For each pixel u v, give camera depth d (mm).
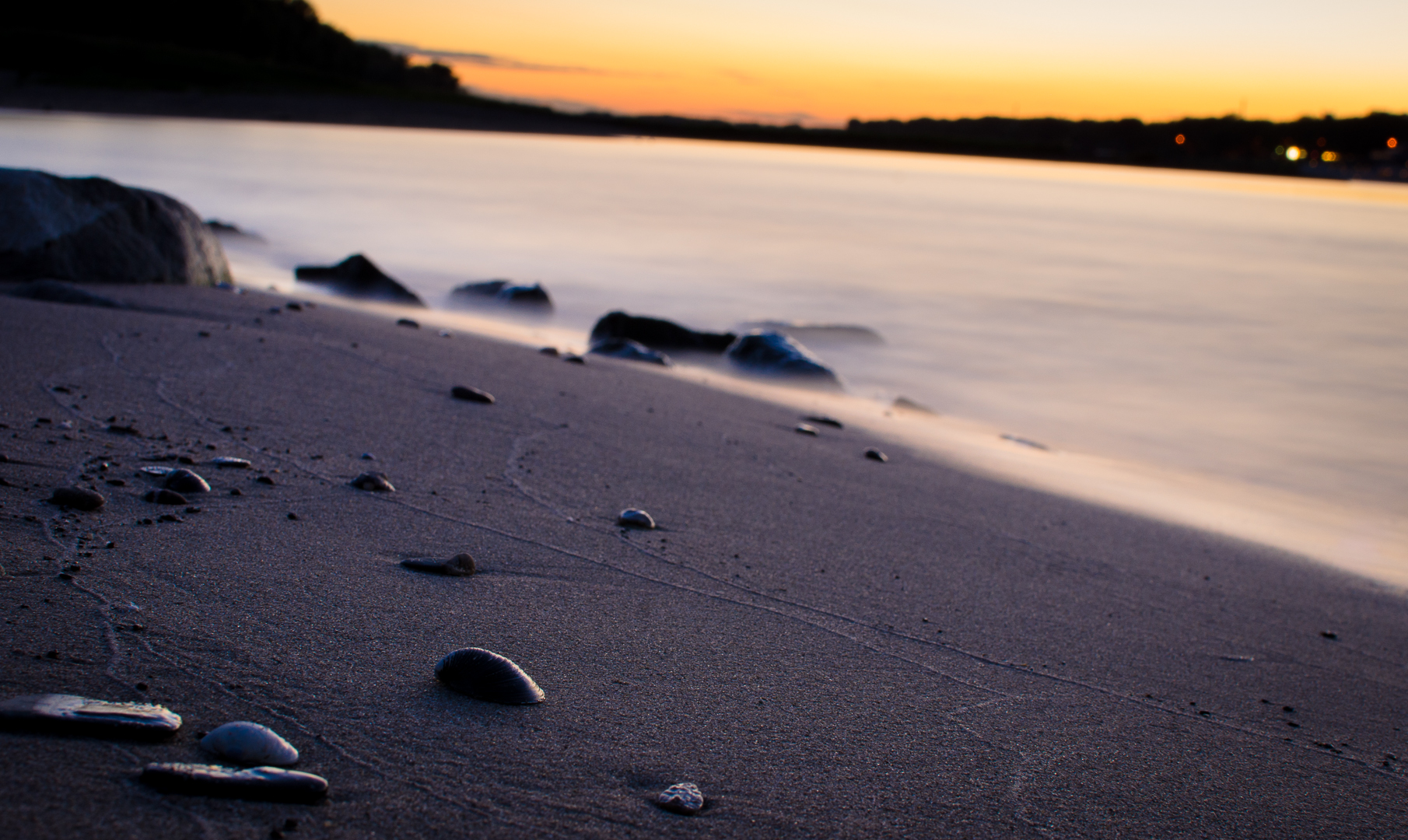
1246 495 1606
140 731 594
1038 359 2918
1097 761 696
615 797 612
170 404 1057
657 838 591
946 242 5891
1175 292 4355
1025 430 2068
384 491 913
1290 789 699
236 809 568
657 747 651
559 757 632
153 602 702
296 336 1546
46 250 1799
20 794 557
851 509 1084
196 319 1605
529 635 737
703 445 1278
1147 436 2082
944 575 926
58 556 732
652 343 2299
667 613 791
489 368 1558
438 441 1092
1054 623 867
